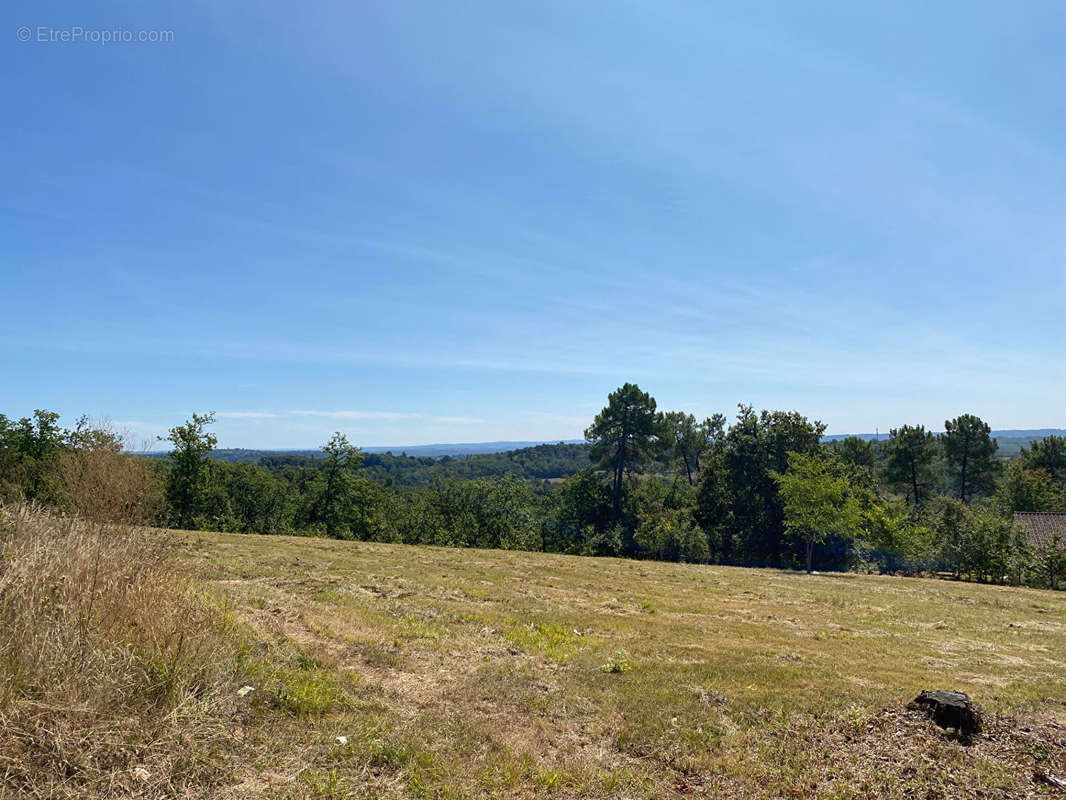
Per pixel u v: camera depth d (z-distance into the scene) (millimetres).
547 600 14250
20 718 3809
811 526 29891
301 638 7512
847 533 29375
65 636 4633
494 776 4719
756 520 38438
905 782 4938
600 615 12695
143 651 5043
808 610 15812
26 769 3512
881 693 7414
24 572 5102
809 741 5797
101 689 4262
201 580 9648
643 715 6309
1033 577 27859
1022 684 8555
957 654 11055
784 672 8281
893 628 13820
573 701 6684
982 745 5719
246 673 5570
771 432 39375
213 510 42531
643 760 5352
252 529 44375
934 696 6477
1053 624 15789
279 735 4695
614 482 46406
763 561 38312
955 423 54719
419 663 7445
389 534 43844
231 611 7547
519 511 45938
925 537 32406
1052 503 48062
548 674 7699
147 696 4578
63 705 3969
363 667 6914
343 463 41906
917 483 53469
